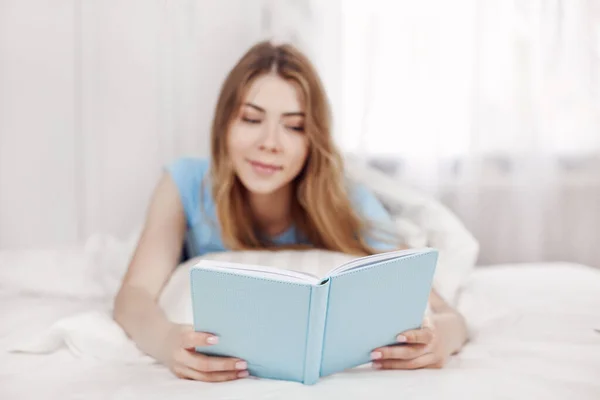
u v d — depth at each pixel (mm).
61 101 1699
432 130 1645
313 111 1256
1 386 833
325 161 1279
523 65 1647
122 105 1695
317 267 1109
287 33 1646
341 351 830
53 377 875
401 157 1663
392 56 1646
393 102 1653
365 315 814
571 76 1659
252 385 812
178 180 1331
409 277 830
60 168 1717
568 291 1284
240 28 1671
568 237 1739
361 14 1638
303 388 801
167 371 912
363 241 1294
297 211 1350
